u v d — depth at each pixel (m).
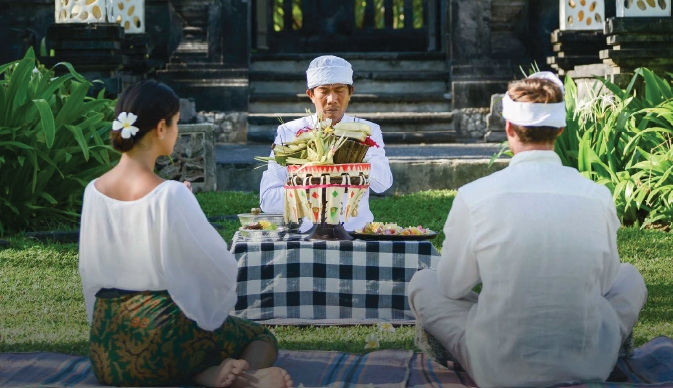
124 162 3.11
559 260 2.96
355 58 12.89
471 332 3.10
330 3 15.14
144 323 3.05
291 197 4.23
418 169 8.72
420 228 4.45
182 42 12.07
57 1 9.31
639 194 7.02
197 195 8.38
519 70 11.95
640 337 4.13
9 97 6.82
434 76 12.36
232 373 3.08
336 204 4.24
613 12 12.16
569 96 8.12
